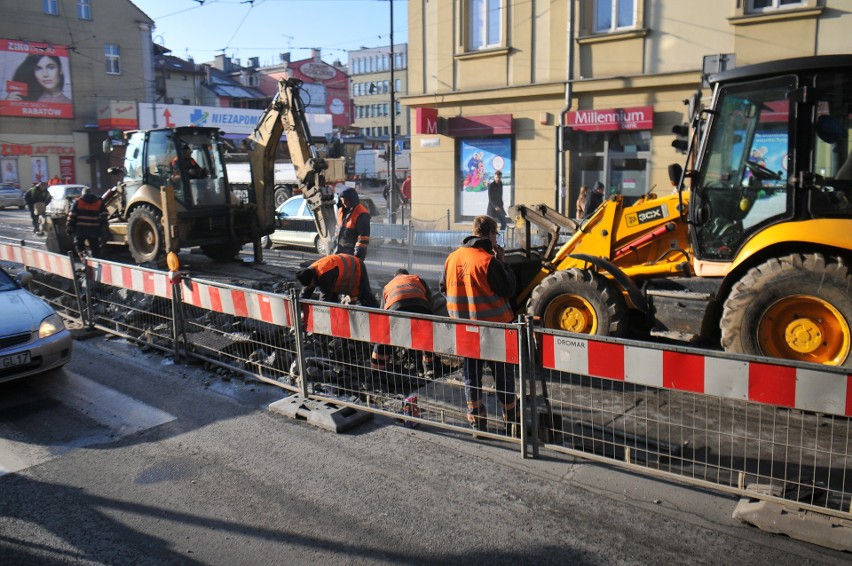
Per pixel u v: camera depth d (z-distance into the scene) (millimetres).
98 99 41344
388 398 5852
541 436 4922
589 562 3625
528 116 16703
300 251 16734
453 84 17875
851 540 3602
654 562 3611
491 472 4707
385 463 4902
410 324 5320
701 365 4027
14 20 37906
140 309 8570
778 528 3803
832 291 5480
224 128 40969
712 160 6352
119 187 13344
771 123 5984
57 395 6531
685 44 14242
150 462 5023
